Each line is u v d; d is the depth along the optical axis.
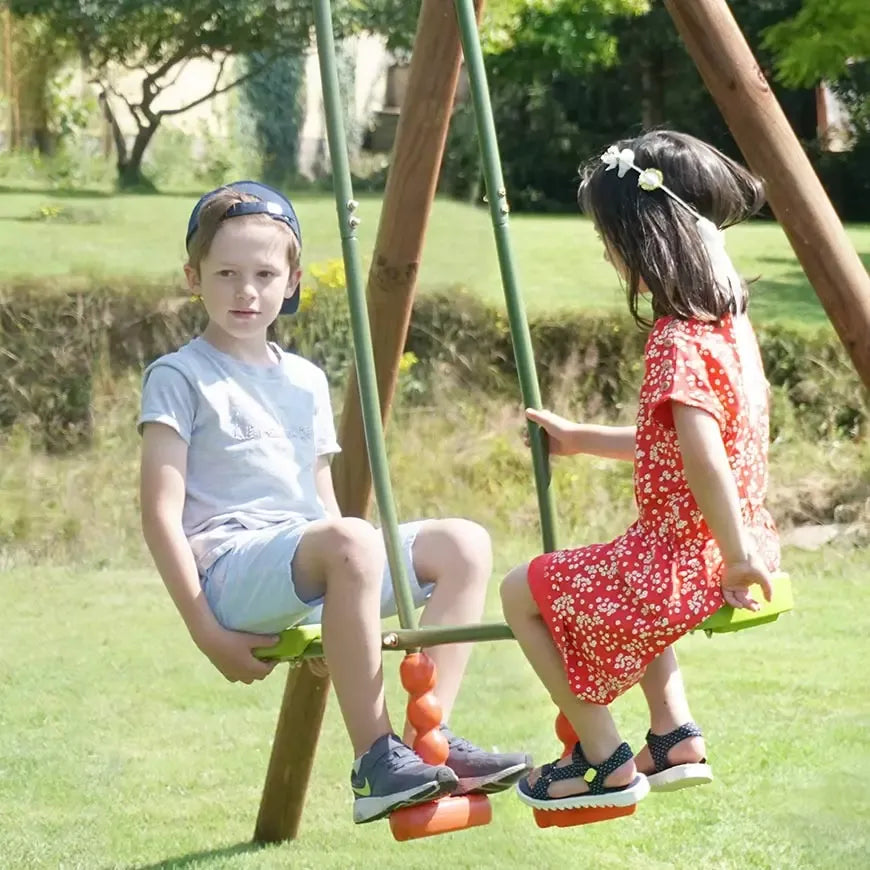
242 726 5.21
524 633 2.84
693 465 2.71
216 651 2.91
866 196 17.23
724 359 2.79
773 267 12.18
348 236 2.84
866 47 12.59
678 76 18.05
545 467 3.03
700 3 3.38
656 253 2.82
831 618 6.60
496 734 5.06
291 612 2.88
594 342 9.18
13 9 11.18
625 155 2.89
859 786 4.54
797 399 9.00
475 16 3.32
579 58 16.73
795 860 4.05
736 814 4.39
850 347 3.41
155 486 3.05
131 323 9.05
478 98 3.08
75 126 11.45
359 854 4.07
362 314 2.83
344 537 2.80
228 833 4.23
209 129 11.56
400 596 2.79
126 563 7.62
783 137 3.39
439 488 8.22
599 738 2.81
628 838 4.25
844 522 8.00
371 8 11.34
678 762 2.94
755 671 5.81
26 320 8.95
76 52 11.38
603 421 9.02
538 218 15.73
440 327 9.23
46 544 7.75
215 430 3.15
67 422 8.81
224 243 3.15
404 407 9.00
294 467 3.22
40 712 5.30
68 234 9.98
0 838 4.16
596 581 2.78
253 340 3.31
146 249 9.79
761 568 2.67
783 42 13.16
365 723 2.73
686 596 2.74
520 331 3.05
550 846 4.17
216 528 3.08
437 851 4.12
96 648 6.12
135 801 4.48
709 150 2.94
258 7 11.21
